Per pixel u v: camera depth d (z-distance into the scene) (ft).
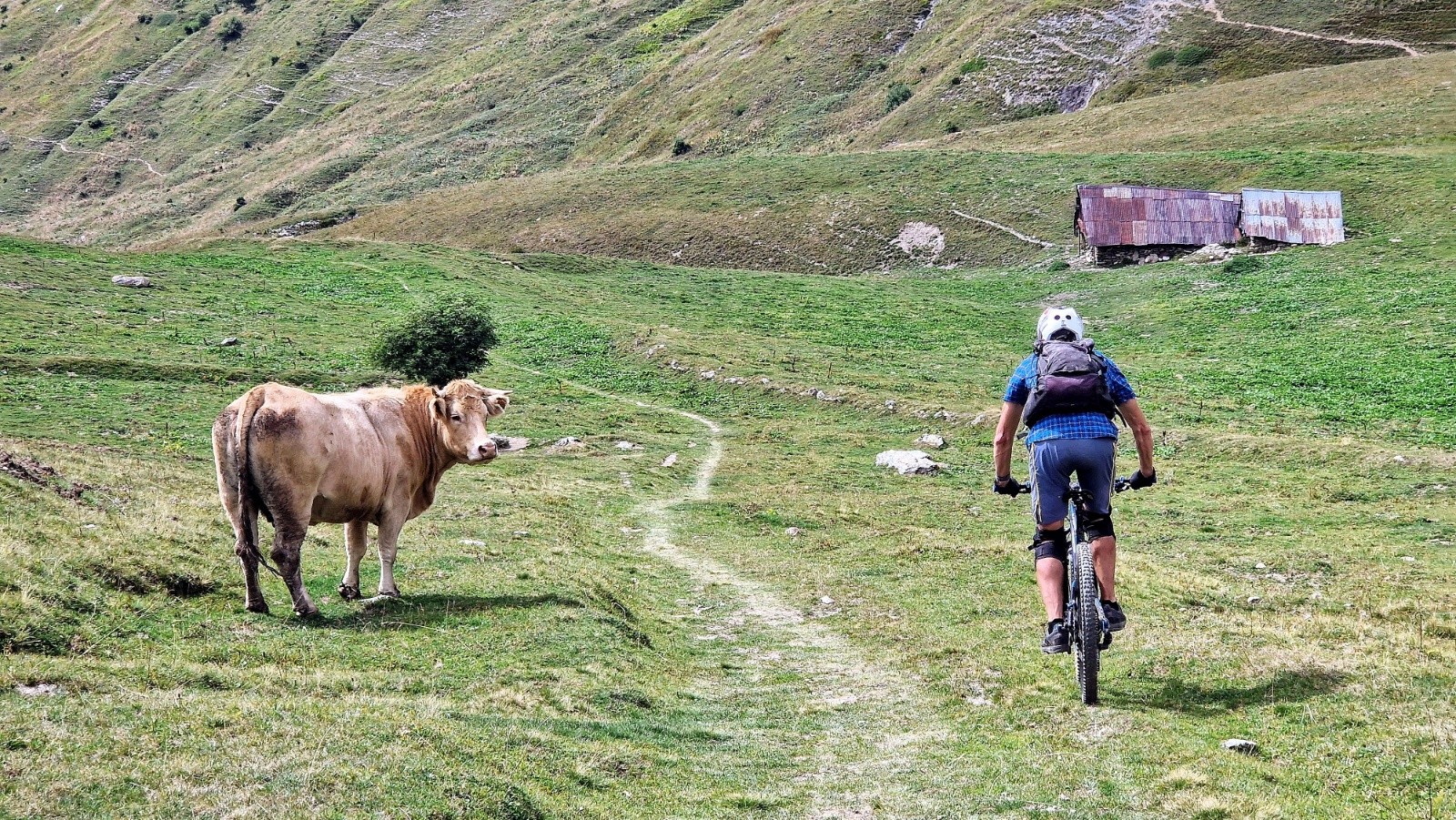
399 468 41.63
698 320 204.03
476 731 26.53
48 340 149.79
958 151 351.25
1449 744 24.16
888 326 201.87
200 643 32.96
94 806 19.25
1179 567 62.54
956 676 34.76
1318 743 25.48
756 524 79.92
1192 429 117.91
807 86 497.05
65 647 30.32
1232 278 218.59
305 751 23.03
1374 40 373.20
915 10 529.86
